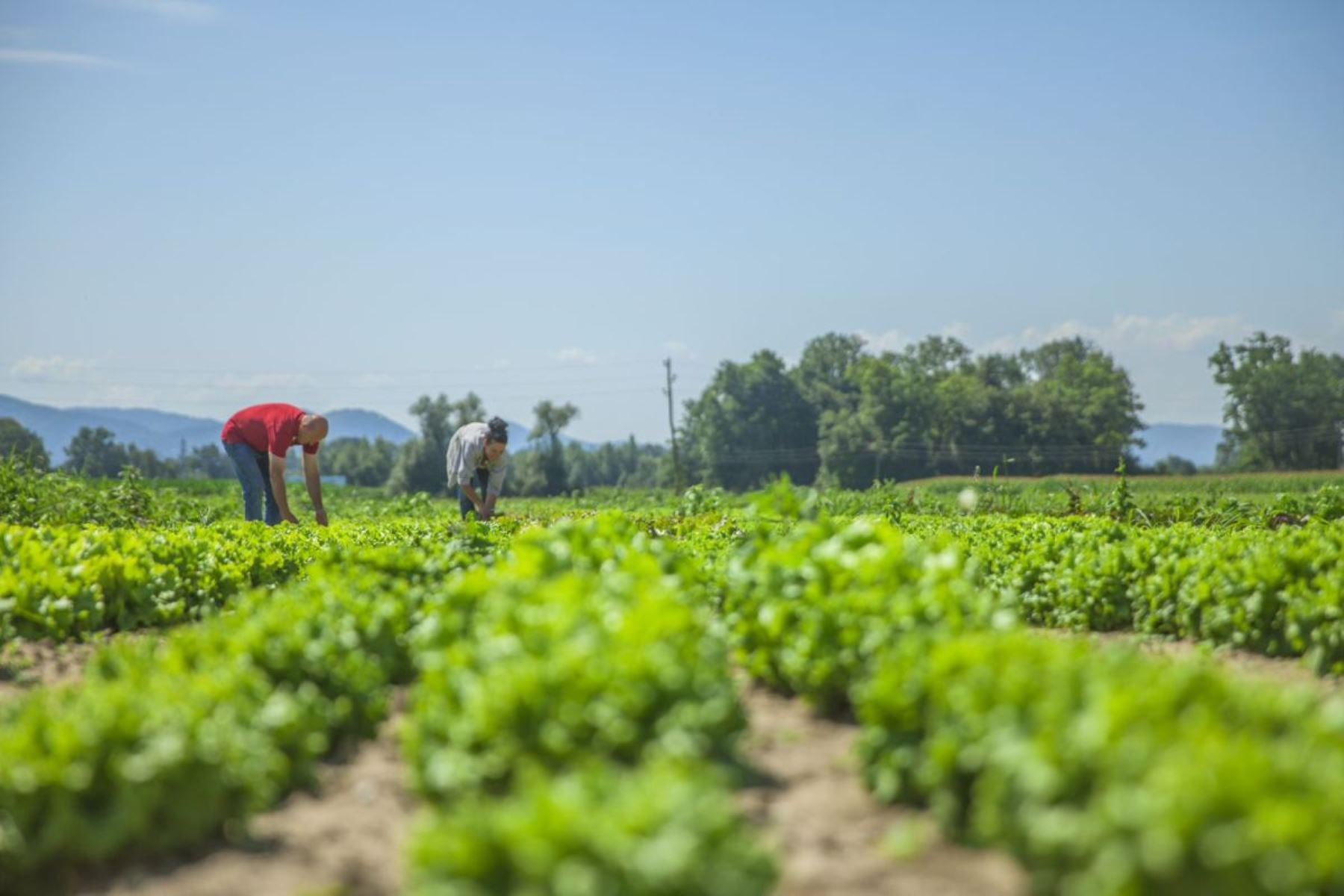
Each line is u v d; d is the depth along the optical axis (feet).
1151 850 11.57
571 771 16.33
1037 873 13.48
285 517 50.47
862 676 20.43
